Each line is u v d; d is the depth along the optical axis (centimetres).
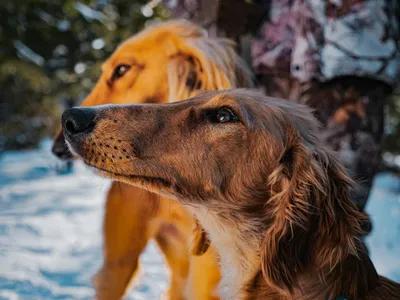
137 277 76
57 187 231
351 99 70
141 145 52
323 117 70
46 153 347
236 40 77
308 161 52
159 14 238
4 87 343
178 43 71
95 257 117
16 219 155
